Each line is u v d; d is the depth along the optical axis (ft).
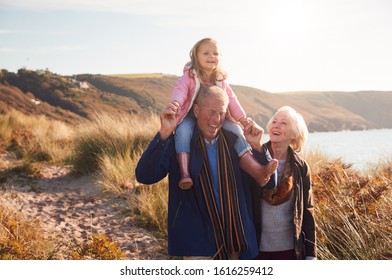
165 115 10.82
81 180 31.78
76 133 45.29
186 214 11.33
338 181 19.40
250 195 12.00
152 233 21.52
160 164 11.32
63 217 23.54
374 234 16.07
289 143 12.47
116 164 30.09
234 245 11.34
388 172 25.12
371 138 141.18
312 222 12.28
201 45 12.26
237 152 11.91
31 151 41.47
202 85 12.09
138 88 326.24
